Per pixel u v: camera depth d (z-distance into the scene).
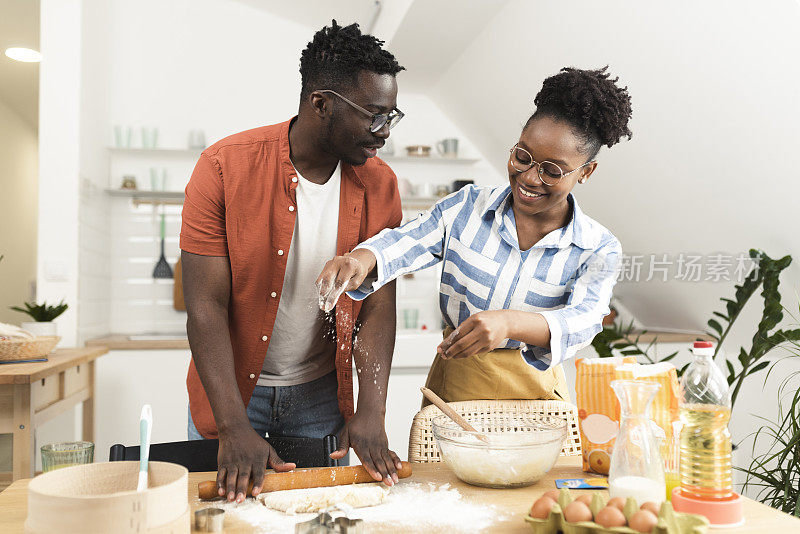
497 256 1.47
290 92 4.31
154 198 4.21
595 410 1.28
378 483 1.24
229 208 1.45
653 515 0.88
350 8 3.75
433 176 4.49
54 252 3.53
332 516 1.03
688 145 2.66
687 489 1.04
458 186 4.25
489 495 1.16
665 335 3.69
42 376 2.54
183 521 0.90
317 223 1.55
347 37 1.33
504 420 1.49
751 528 0.99
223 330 1.43
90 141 3.79
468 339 1.21
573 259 1.46
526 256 1.46
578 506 0.92
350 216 1.56
